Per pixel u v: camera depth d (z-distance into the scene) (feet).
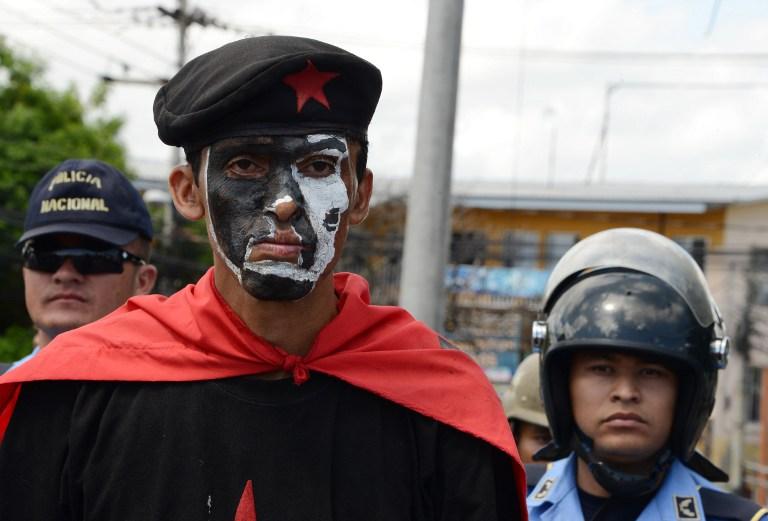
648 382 8.88
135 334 6.64
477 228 74.95
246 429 6.30
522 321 62.80
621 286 9.02
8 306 51.39
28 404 6.53
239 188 6.16
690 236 75.46
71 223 11.18
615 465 9.01
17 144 49.19
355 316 6.74
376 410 6.55
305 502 6.17
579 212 76.43
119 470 6.23
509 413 13.34
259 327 6.46
